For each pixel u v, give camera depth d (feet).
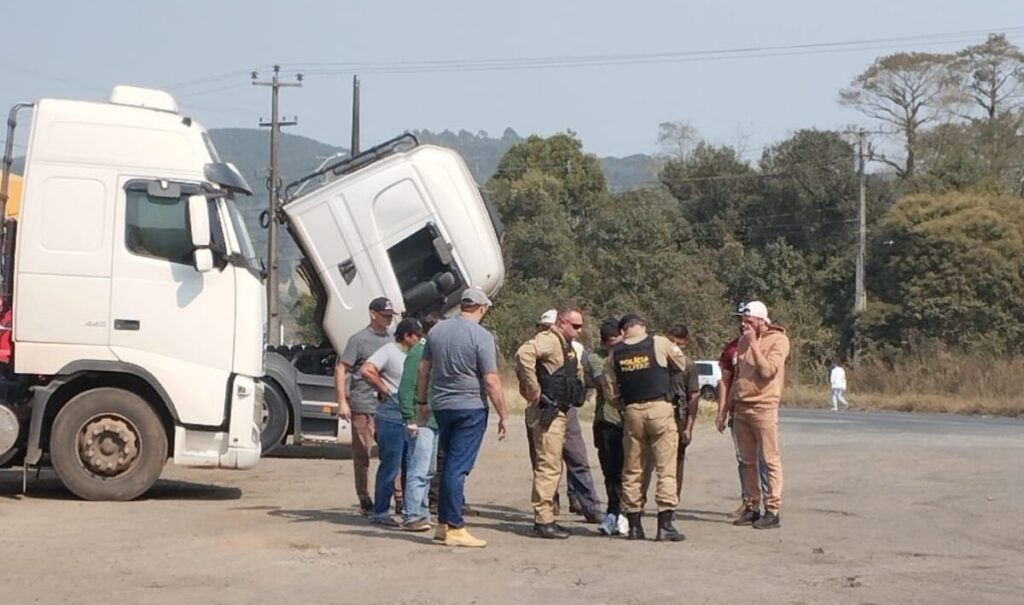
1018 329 187.52
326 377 61.05
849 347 201.16
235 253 43.06
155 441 42.01
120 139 42.37
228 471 55.11
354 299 59.57
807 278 215.31
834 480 53.93
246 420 43.01
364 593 27.53
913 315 191.83
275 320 76.23
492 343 33.73
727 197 230.27
